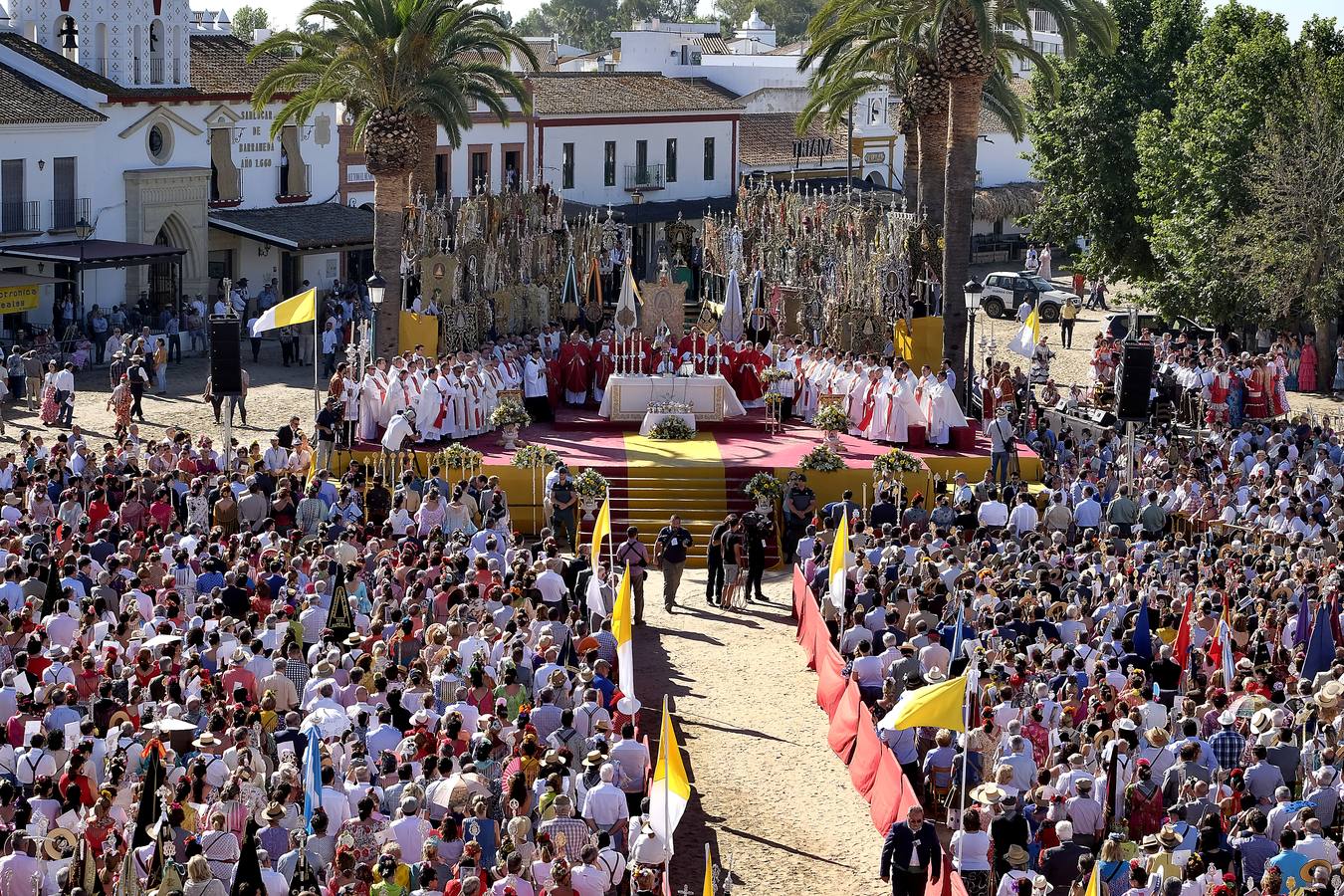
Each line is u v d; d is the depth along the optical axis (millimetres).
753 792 22344
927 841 17578
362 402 37469
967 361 45938
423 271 44906
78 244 53312
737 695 26375
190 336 54625
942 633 23375
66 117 52656
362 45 42562
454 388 38375
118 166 55312
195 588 23609
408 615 21703
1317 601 23172
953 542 27859
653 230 77750
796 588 29906
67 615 20703
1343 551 27828
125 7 56219
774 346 43312
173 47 58312
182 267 57688
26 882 14453
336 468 36594
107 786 15531
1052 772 17859
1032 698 20000
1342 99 53250
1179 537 30812
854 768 22719
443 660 19719
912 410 38719
